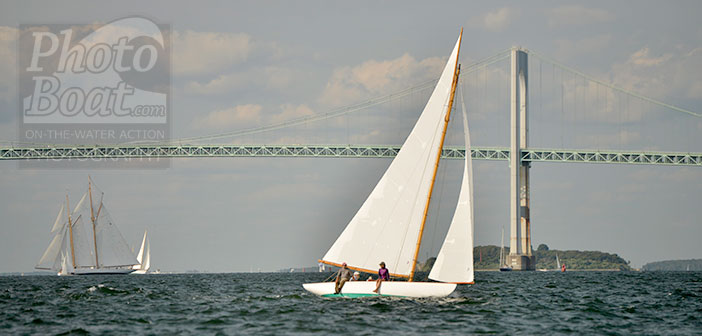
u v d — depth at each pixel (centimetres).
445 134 11150
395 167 11044
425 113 11150
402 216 11050
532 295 14550
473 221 11012
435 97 11206
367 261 11012
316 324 8806
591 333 8438
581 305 11831
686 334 8450
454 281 10831
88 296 14362
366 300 10994
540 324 9106
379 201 11038
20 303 12419
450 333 8225
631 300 13238
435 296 10869
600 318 9862
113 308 11238
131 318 9675
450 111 11156
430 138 11150
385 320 9100
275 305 11275
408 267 11012
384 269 10831
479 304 11344
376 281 10806
